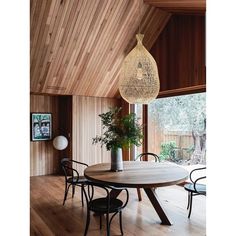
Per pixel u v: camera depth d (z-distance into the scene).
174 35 4.95
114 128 3.26
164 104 5.55
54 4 3.76
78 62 5.04
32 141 6.16
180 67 4.86
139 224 3.24
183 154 5.11
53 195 4.53
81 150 6.26
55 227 3.16
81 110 6.27
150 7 4.43
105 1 3.98
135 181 2.69
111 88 6.23
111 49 4.96
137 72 3.44
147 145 5.90
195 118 4.87
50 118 6.40
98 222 3.32
